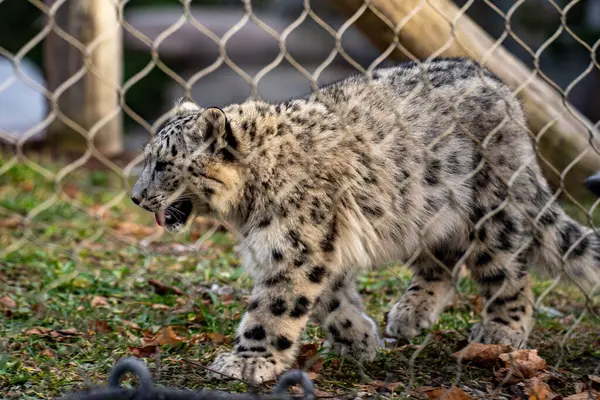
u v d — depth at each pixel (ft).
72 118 58.49
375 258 27.09
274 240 24.89
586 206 43.68
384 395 23.35
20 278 33.47
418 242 27.58
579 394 24.09
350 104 26.68
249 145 25.21
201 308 29.60
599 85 83.92
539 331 31.42
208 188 25.43
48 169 52.49
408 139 26.78
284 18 121.19
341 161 25.62
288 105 26.27
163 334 26.48
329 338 26.94
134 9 119.24
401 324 30.01
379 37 39.91
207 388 23.18
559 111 41.93
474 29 40.96
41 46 96.43
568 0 84.23
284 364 24.91
